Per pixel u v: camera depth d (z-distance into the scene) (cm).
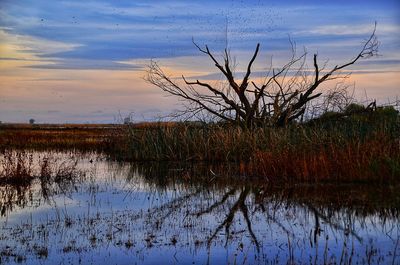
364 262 834
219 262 865
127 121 2891
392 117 2117
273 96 2517
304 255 893
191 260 878
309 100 2450
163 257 897
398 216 1168
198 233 1062
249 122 2470
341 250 916
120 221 1176
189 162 2430
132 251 933
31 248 949
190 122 2609
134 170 2191
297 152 1861
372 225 1093
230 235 1042
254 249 940
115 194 1580
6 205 1386
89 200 1470
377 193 1443
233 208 1327
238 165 2172
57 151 3095
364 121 2178
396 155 1656
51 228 1105
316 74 2414
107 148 3234
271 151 1948
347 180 1647
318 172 1703
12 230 1089
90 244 978
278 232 1064
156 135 2659
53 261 873
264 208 1314
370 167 1625
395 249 908
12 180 1803
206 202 1429
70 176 1920
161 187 1728
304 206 1316
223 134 2412
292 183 1684
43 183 1798
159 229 1096
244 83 2438
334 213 1218
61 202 1434
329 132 2019
